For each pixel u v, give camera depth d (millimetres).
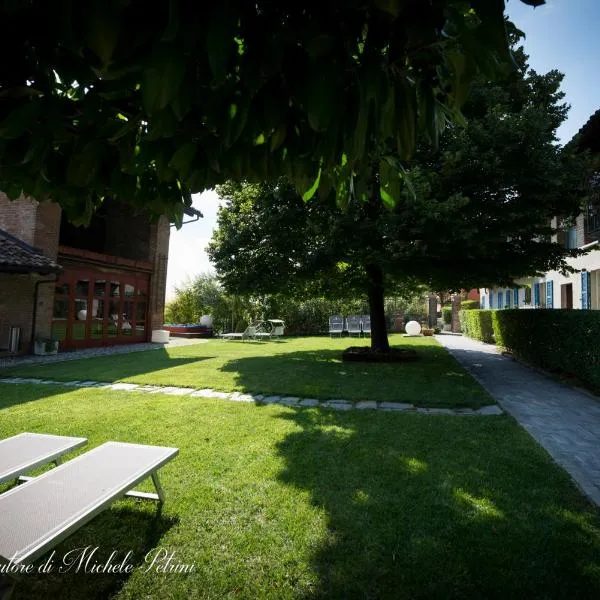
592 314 6617
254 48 1053
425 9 958
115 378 7973
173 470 3529
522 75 8469
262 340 19219
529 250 8805
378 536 2564
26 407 5668
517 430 4672
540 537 2545
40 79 1251
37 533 1823
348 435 4492
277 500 3016
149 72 921
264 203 9648
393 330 25891
